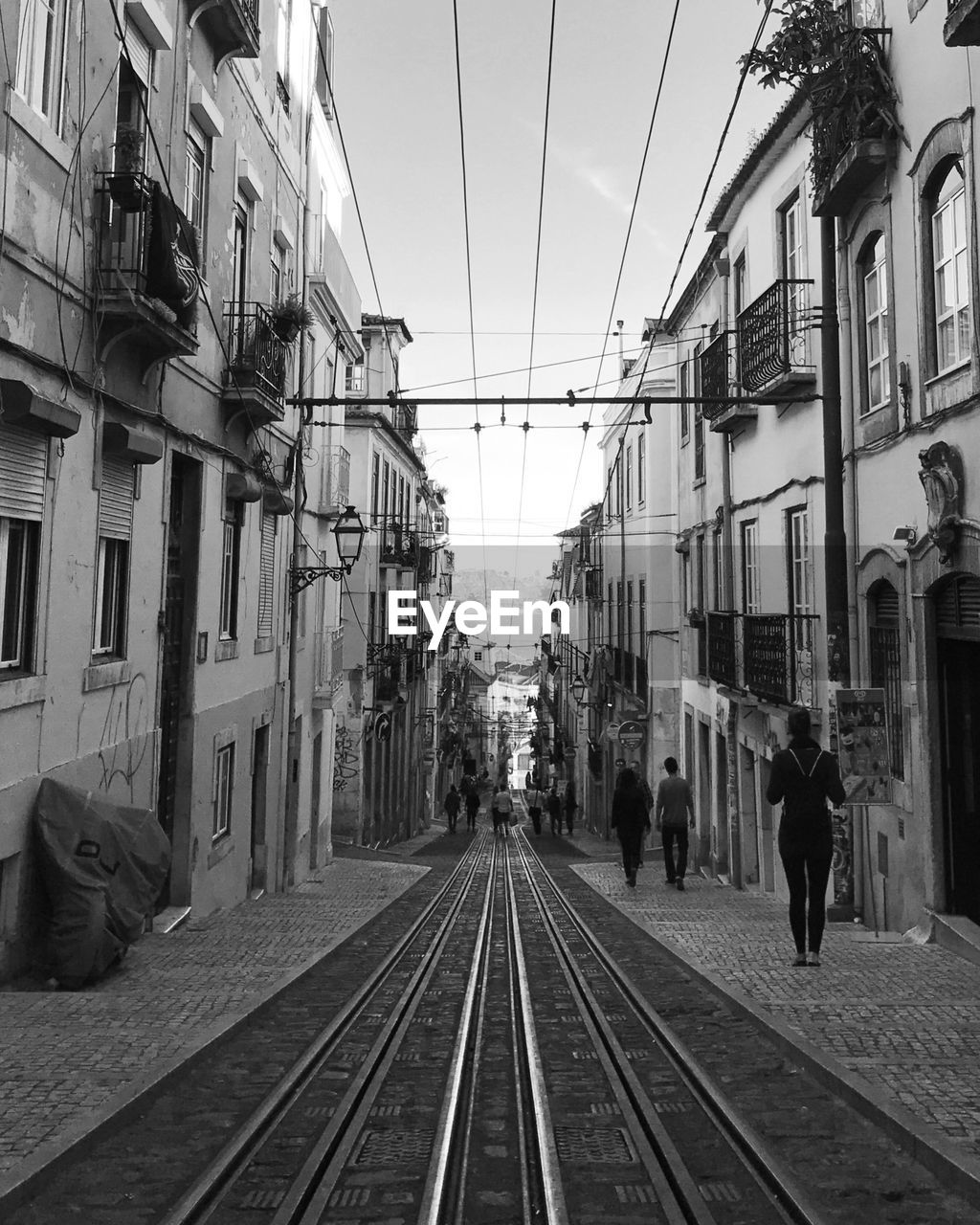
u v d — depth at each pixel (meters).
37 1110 4.07
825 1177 3.67
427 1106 4.59
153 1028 5.45
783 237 12.95
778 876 13.52
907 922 8.91
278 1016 6.21
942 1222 3.31
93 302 7.71
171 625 10.28
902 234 8.97
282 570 14.77
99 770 8.05
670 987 7.20
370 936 10.01
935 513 8.09
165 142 9.23
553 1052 5.58
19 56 6.71
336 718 24.84
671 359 23.00
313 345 16.77
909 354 8.84
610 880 15.65
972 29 6.85
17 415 6.49
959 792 8.41
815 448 11.66
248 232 12.52
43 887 6.90
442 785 50.94
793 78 9.23
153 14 8.62
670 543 22.95
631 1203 3.56
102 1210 3.38
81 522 7.66
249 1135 4.02
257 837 13.91
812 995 6.40
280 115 13.86
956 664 8.47
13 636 6.86
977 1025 5.54
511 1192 3.71
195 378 10.44
